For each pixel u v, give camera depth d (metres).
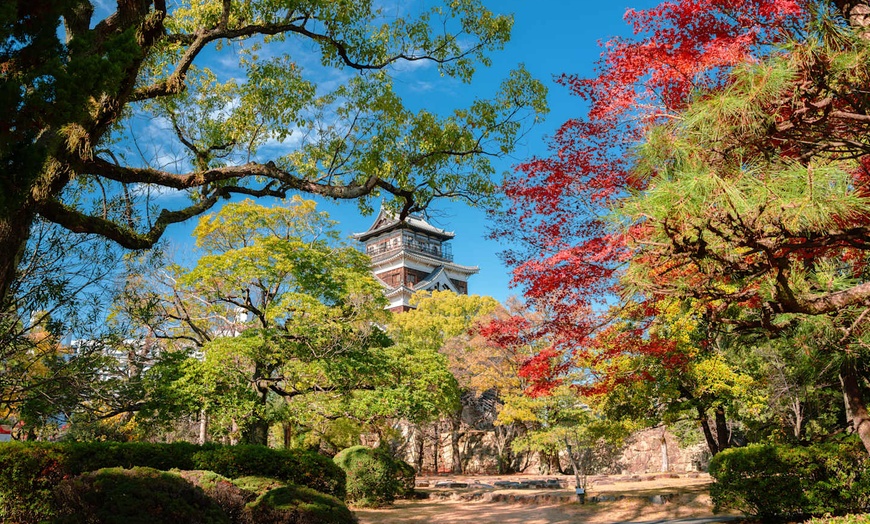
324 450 25.62
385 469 16.91
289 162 9.52
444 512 14.92
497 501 17.00
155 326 13.24
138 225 8.09
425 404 14.59
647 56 6.13
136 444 9.30
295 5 7.43
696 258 3.33
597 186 7.18
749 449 10.34
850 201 2.90
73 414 9.72
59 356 9.04
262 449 10.40
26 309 7.66
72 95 4.10
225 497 8.11
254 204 17.92
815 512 9.49
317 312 13.73
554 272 7.08
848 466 9.46
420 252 53.59
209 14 7.79
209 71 9.46
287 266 14.45
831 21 3.38
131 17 5.56
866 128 3.68
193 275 13.66
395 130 8.58
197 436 22.45
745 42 5.63
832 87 3.50
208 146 9.07
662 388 13.59
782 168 3.42
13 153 4.03
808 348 5.18
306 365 13.53
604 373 10.45
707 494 13.41
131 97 6.43
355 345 14.58
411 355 15.91
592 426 16.11
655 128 3.66
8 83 3.82
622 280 3.72
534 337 8.09
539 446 17.39
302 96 8.70
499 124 8.84
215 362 12.26
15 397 8.68
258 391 13.95
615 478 24.08
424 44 8.64
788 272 3.69
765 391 14.65
